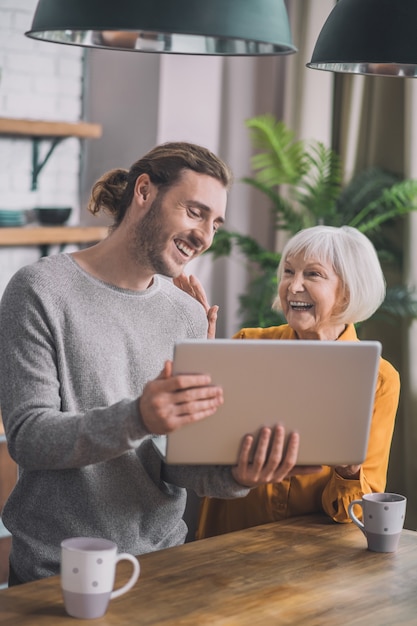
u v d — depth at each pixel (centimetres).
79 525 209
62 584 175
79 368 209
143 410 185
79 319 211
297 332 273
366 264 262
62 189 510
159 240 213
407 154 475
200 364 189
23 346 204
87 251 222
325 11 499
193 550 215
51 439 192
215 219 216
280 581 197
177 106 489
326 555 215
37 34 178
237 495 211
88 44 194
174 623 173
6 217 454
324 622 176
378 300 265
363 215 475
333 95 509
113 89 498
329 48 212
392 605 187
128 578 195
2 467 407
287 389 196
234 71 509
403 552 220
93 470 209
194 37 196
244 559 210
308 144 506
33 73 487
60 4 158
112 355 214
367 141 502
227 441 199
